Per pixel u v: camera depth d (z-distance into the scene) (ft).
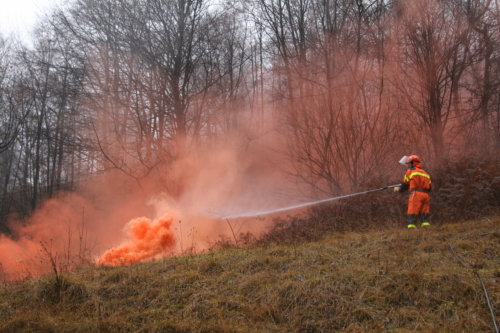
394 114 44.57
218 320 15.69
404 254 20.30
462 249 20.48
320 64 53.26
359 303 15.87
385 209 32.91
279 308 16.16
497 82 49.24
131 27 63.57
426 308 15.11
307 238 30.50
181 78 66.13
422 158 44.32
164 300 17.81
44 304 17.89
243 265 21.07
